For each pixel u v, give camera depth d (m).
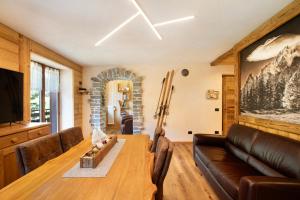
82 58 5.08
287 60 2.50
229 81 6.06
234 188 1.97
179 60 5.54
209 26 3.00
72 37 3.41
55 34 3.25
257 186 1.60
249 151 2.78
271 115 2.85
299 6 2.22
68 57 4.95
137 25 2.89
